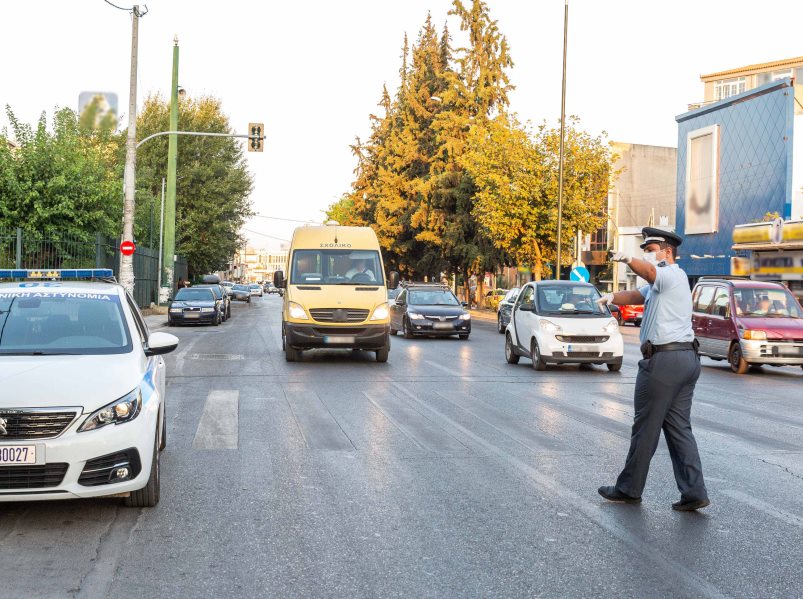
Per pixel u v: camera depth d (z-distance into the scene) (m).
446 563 4.84
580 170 39.72
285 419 9.95
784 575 4.70
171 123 39.56
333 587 4.43
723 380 15.25
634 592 4.40
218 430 9.16
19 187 28.06
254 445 8.33
